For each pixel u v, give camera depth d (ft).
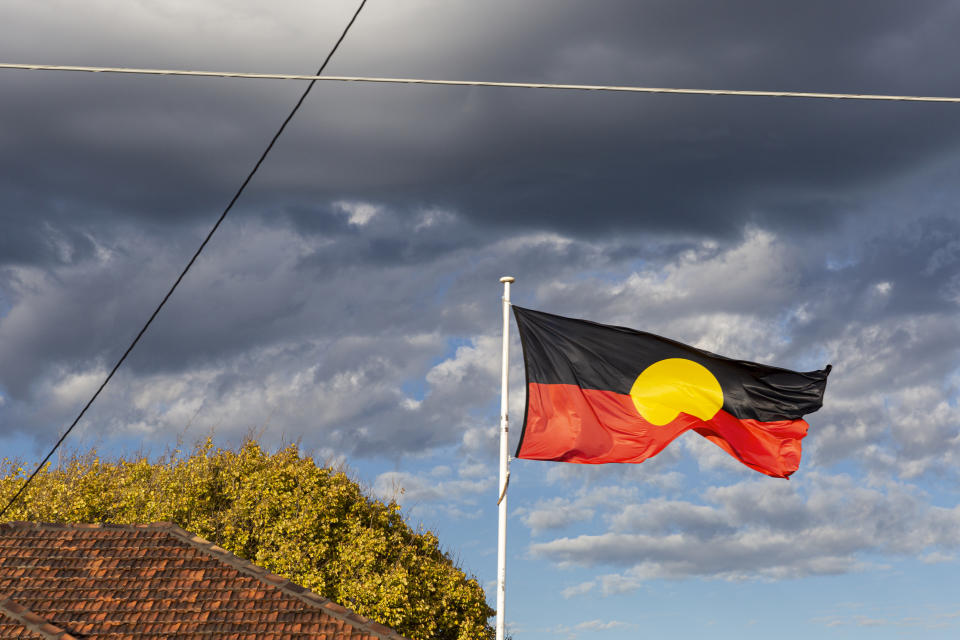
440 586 100.42
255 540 98.32
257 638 51.83
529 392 49.55
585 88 34.04
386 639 53.06
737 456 48.85
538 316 50.72
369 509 102.58
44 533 59.62
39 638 48.52
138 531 60.80
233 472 100.12
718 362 49.08
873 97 34.30
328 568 94.79
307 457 101.81
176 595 54.54
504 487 48.73
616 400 48.98
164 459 103.35
